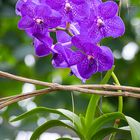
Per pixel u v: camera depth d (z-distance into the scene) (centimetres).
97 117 121
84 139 117
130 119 110
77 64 106
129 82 226
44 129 119
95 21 104
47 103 228
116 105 210
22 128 229
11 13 222
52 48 106
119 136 147
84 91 103
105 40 218
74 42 104
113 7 104
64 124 117
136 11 215
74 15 104
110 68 105
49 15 103
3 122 231
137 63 229
